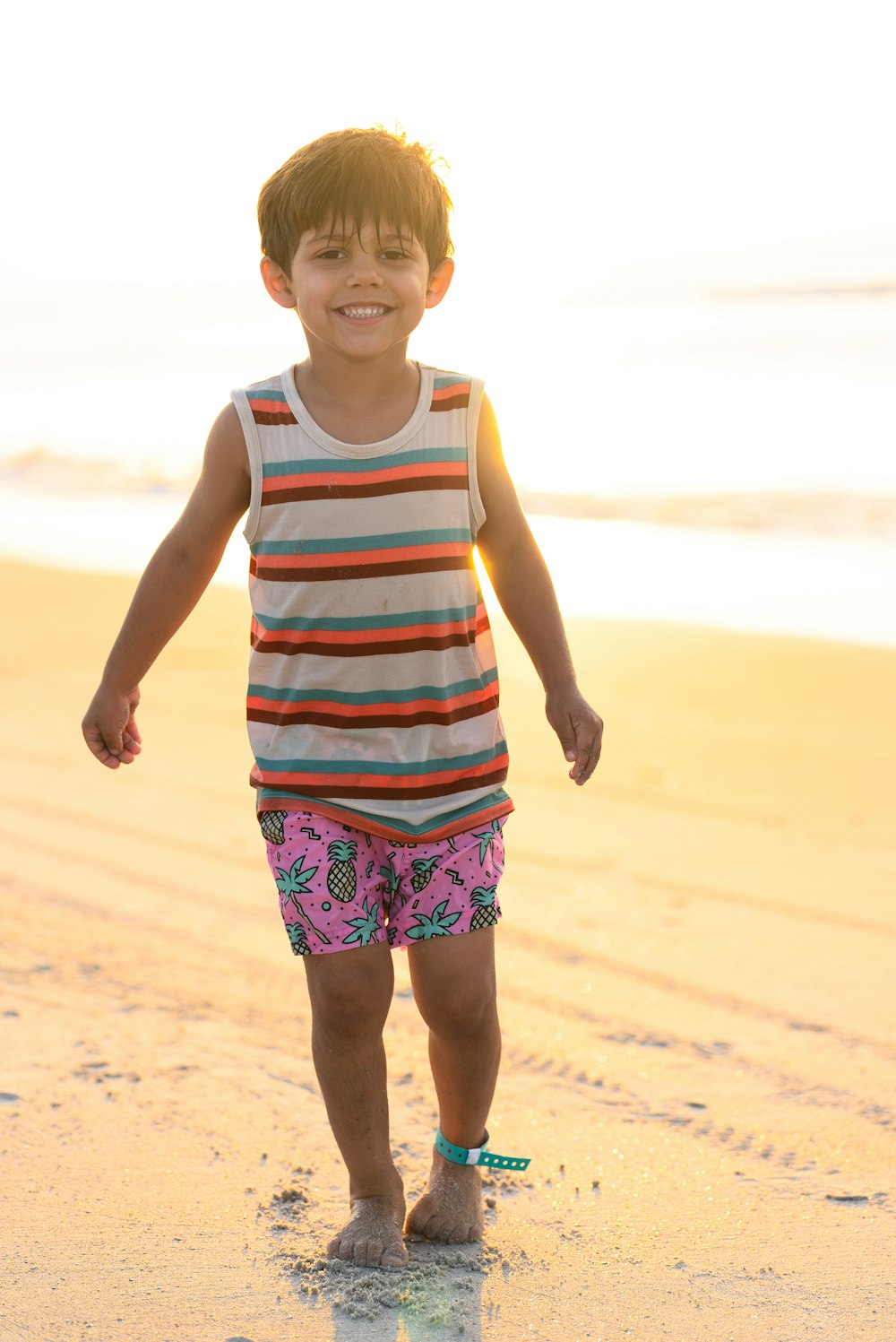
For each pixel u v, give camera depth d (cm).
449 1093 238
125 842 480
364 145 220
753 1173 261
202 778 563
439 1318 211
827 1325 211
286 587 226
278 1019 334
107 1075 300
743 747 604
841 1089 296
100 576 1018
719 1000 344
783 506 1268
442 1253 232
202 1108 286
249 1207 247
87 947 381
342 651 225
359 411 226
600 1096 294
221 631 842
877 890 427
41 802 526
